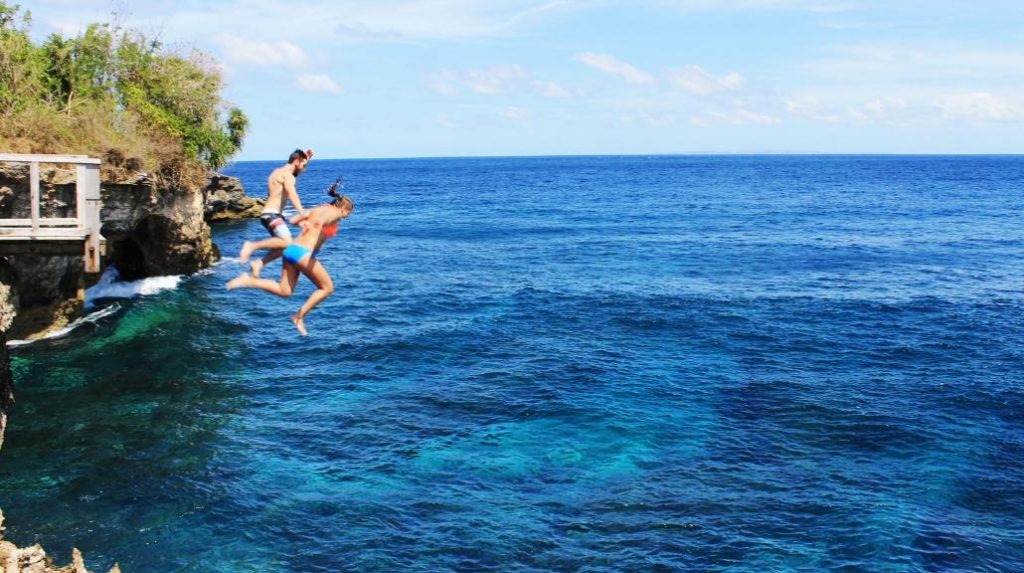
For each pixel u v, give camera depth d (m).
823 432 18.91
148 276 37.88
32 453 17.27
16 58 30.48
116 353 25.03
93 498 15.24
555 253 49.59
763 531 14.27
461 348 26.11
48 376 22.53
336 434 18.61
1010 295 35.34
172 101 39.66
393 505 15.12
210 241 43.88
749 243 54.22
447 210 85.94
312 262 8.86
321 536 14.01
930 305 33.12
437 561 13.23
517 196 110.94
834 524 14.51
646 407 20.44
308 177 197.88
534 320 30.28
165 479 16.12
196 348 25.91
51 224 20.17
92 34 36.75
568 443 18.08
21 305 25.78
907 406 20.69
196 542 13.77
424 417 19.70
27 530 13.97
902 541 13.89
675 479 16.30
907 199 98.00
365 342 26.77
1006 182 143.38
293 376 23.14
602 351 25.81
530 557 13.38
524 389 21.80
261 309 32.19
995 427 19.34
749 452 17.70
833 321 30.17
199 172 41.03
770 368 24.05
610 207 88.19
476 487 15.89
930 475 16.62
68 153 27.56
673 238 57.41
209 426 19.08
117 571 11.16
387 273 41.47
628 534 14.14
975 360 24.98
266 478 16.23
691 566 13.16
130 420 19.36
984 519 14.88
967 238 56.84
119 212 31.08
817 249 50.94
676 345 26.69
